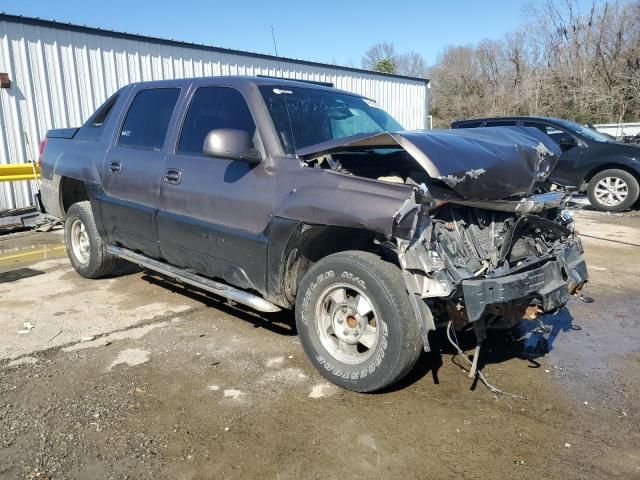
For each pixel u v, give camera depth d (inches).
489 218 137.4
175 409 125.3
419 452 110.1
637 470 104.6
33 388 134.6
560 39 1357.0
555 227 142.1
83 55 422.6
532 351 159.8
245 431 116.7
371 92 702.5
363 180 125.6
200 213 159.5
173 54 481.1
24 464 105.3
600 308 197.6
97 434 115.2
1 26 375.9
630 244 302.0
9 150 389.4
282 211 135.9
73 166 215.8
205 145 141.3
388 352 123.0
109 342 163.2
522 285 126.0
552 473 103.7
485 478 102.4
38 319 182.5
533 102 1326.3
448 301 125.0
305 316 138.3
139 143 189.0
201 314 187.2
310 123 156.1
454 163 123.7
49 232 343.0
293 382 138.5
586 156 419.2
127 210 188.4
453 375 143.5
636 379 142.1
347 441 113.5
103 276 228.1
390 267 125.0
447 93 1711.4
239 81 160.7
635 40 1224.2
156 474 102.9
